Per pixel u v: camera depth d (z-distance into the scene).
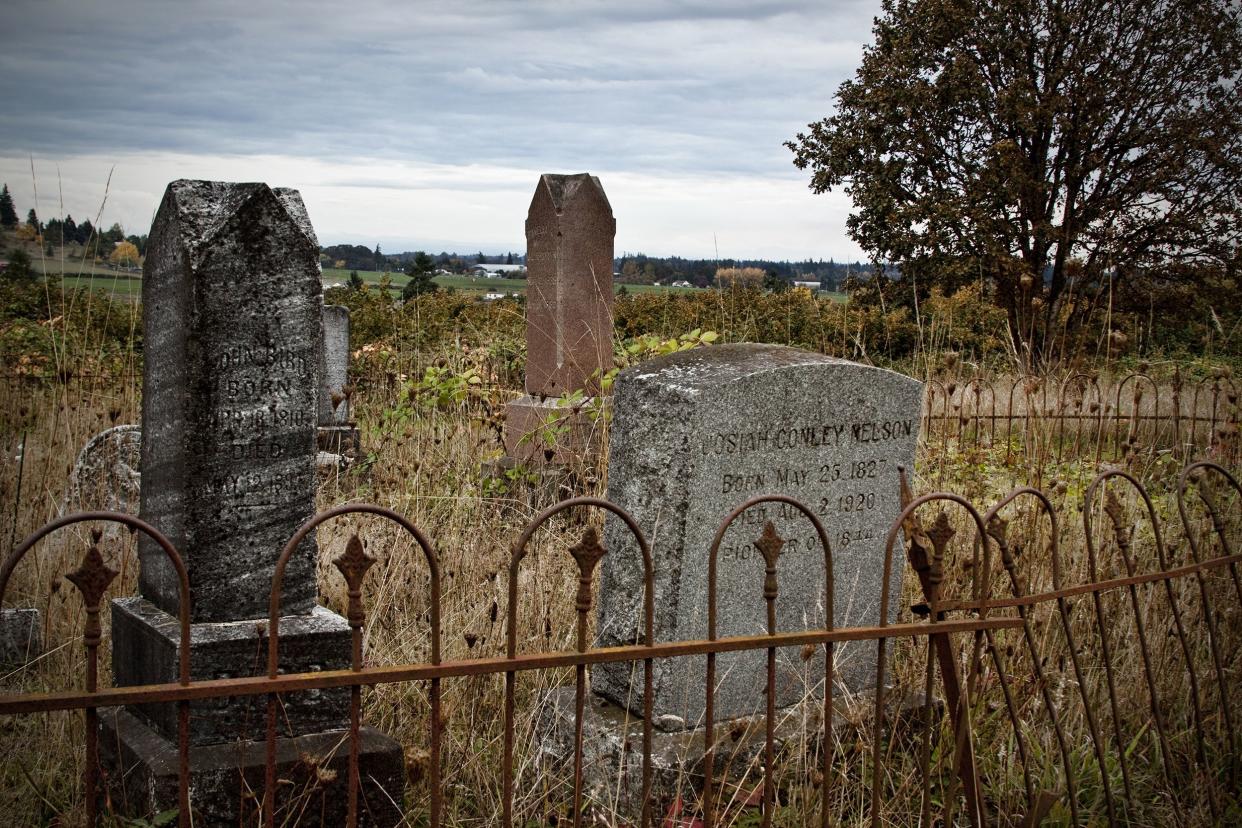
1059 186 21.73
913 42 22.38
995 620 3.19
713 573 2.78
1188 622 4.78
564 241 8.37
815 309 12.71
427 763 3.63
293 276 3.69
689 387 3.88
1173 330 20.28
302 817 3.45
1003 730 4.07
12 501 5.71
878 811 3.09
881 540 4.49
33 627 4.99
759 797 3.72
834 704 4.24
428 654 4.54
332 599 5.16
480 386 9.19
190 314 3.52
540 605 4.97
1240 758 3.96
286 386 3.71
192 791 3.31
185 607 2.37
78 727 3.90
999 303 20.39
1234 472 6.32
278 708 3.58
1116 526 3.56
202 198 3.62
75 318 8.66
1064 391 7.18
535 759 3.96
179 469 3.62
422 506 6.41
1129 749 4.03
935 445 7.21
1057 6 21.22
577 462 7.40
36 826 3.52
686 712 3.95
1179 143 20.66
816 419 4.21
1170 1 21.12
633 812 3.69
